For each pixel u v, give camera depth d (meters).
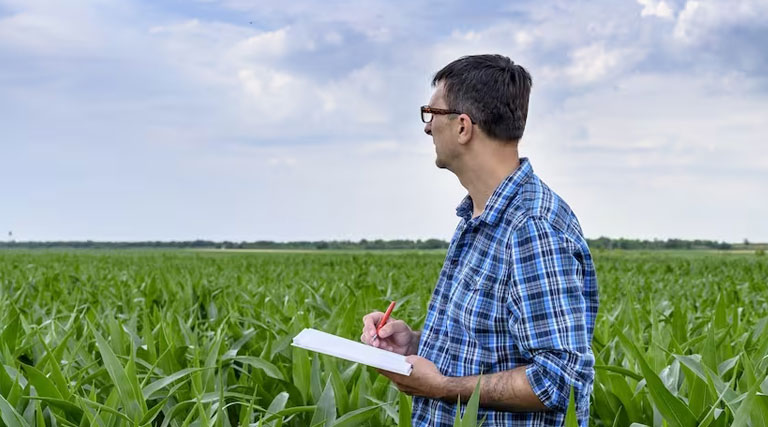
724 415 3.08
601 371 3.99
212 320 6.72
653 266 22.20
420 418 2.79
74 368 4.44
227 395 3.61
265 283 11.22
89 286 10.83
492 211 2.58
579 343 2.39
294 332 5.09
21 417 3.00
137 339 5.12
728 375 4.15
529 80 2.68
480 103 2.60
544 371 2.37
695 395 3.37
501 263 2.53
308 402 3.96
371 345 3.04
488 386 2.46
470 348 2.58
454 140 2.66
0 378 3.51
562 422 2.55
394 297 9.10
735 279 15.41
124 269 19.97
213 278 13.56
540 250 2.44
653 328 4.54
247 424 2.90
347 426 3.29
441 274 2.84
